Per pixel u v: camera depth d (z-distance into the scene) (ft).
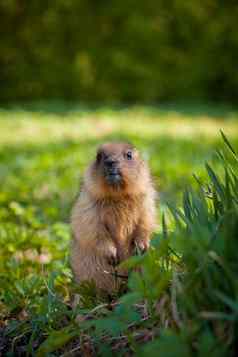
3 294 24.45
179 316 15.88
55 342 17.61
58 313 20.63
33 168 56.34
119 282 23.79
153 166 55.31
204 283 15.53
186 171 52.49
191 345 14.90
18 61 136.36
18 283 24.39
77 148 68.23
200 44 141.28
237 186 17.42
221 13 141.69
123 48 139.13
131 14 139.23
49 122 103.04
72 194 45.06
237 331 14.71
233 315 14.30
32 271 27.58
